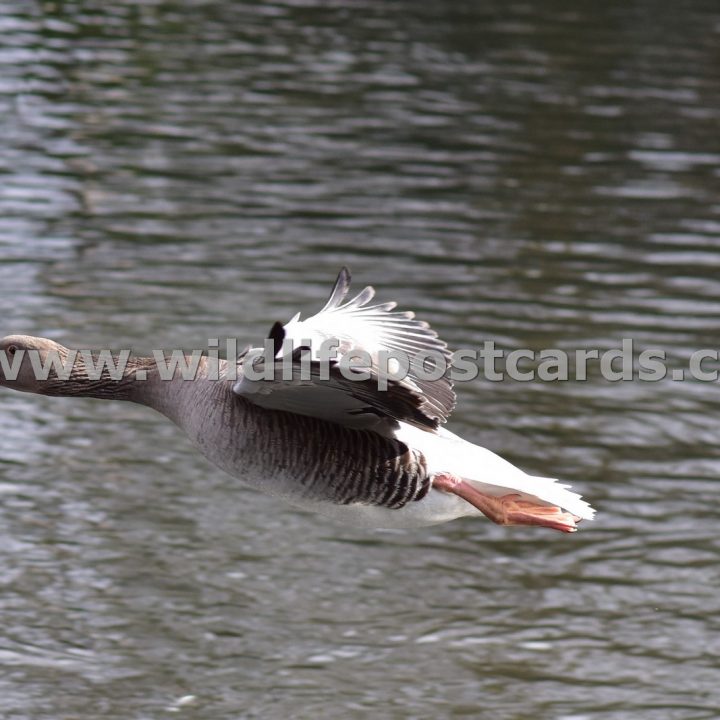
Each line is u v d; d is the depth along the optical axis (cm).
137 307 1661
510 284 1823
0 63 2741
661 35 3391
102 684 1017
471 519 1316
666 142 2538
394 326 815
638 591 1173
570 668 1063
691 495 1320
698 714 1008
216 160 2281
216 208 2061
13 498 1255
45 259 1816
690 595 1167
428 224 2050
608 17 3566
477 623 1122
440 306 1720
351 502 782
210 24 3231
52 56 2827
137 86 2664
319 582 1170
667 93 2858
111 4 3359
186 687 1020
